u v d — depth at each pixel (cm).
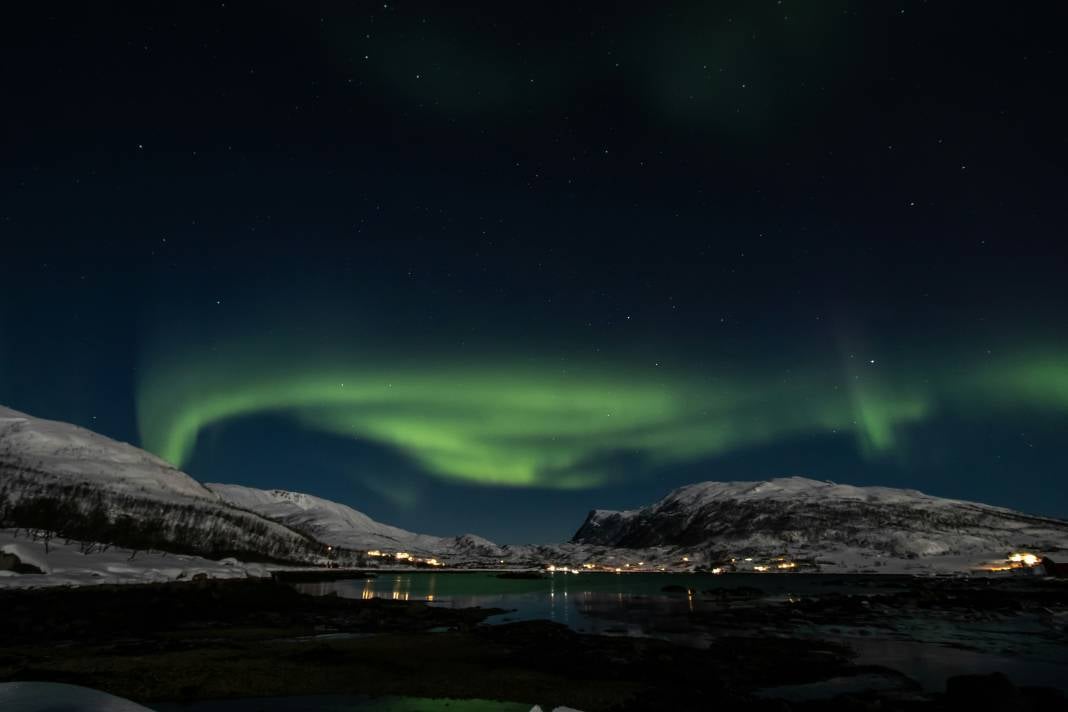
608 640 2778
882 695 1806
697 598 6400
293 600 4612
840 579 11838
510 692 1709
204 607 3841
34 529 9594
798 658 2403
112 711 860
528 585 9756
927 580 10075
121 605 3669
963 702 1570
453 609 4759
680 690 1720
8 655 2116
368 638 2755
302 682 1786
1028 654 2561
